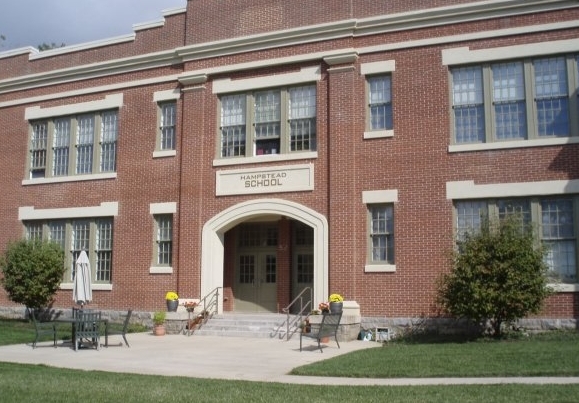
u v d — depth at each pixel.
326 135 22.06
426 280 20.09
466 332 19.41
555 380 11.45
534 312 17.67
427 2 21.28
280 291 23.84
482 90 20.41
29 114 28.08
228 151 23.81
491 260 17.66
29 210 27.34
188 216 23.75
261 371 13.61
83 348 17.89
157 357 15.98
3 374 12.72
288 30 22.84
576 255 18.80
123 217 25.27
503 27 20.23
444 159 20.39
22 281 24.69
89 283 19.98
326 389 10.98
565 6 19.64
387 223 21.05
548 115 19.64
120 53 26.47
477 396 10.02
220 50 24.05
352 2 22.31
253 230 25.05
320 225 21.61
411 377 12.34
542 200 19.39
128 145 25.59
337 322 18.62
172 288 23.92
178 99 24.89
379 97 21.67
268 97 23.47
